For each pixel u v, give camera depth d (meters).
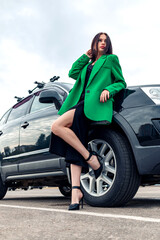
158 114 2.21
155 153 2.17
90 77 2.37
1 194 4.11
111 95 2.29
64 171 2.88
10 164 3.70
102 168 2.32
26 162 3.38
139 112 2.27
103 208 2.33
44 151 3.12
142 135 2.22
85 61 2.51
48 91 2.87
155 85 2.45
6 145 3.83
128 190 2.31
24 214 2.05
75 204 2.17
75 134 2.22
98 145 2.64
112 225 1.53
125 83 2.46
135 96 2.35
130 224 1.54
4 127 4.10
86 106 2.25
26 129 3.48
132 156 2.33
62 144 2.31
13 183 4.00
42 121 3.27
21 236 1.33
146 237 1.25
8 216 1.97
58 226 1.55
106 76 2.39
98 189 2.45
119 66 2.46
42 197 4.70
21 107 4.03
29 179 3.63
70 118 2.23
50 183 3.51
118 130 2.48
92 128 2.56
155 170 2.19
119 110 2.35
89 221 1.67
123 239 1.23
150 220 1.63
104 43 2.47
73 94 2.43
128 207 2.40
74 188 2.21
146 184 2.81
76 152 2.22
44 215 1.96
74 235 1.33
